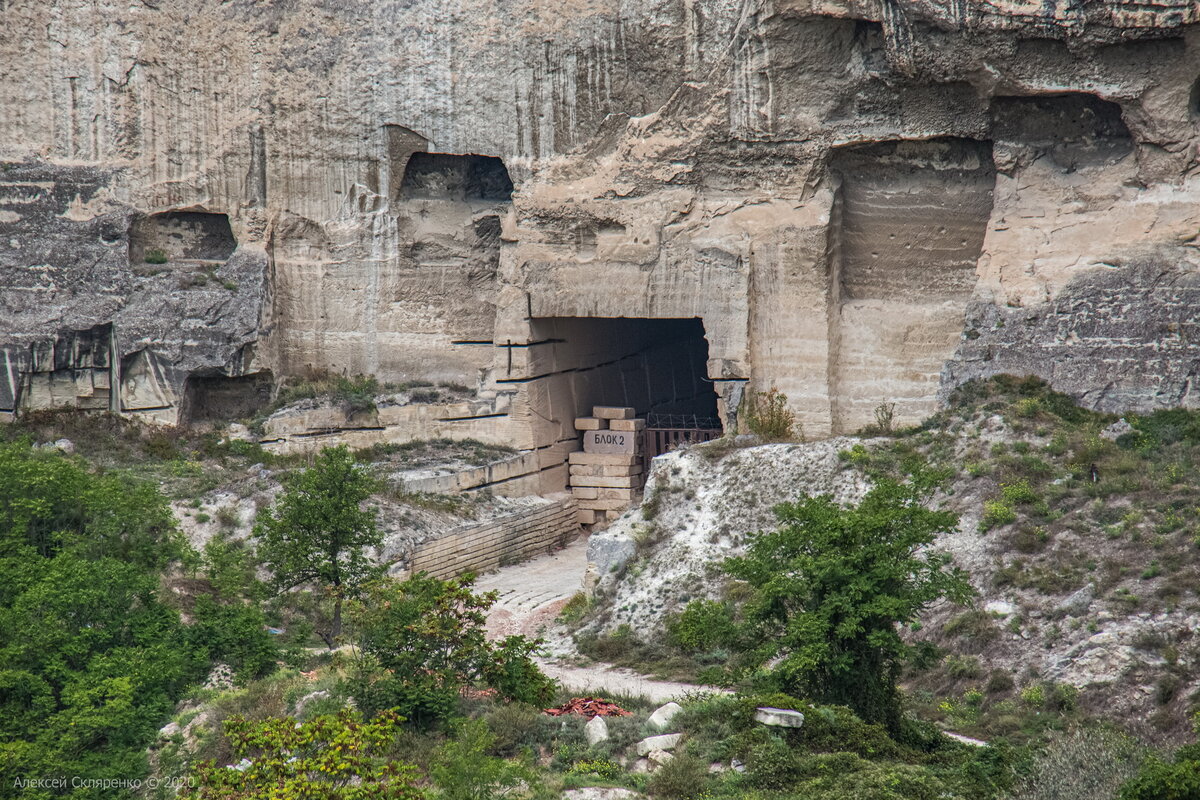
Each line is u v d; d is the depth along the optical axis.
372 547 120.69
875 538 85.94
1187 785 68.75
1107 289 118.69
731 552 114.44
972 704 93.69
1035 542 103.25
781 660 96.06
